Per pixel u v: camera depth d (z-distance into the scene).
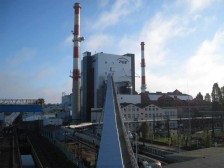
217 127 125.06
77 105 139.25
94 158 64.06
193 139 86.56
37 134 138.00
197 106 163.12
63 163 63.94
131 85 153.88
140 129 97.62
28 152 97.06
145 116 124.38
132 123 112.75
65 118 154.00
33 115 177.25
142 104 132.38
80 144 78.75
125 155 30.80
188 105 166.50
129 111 120.25
